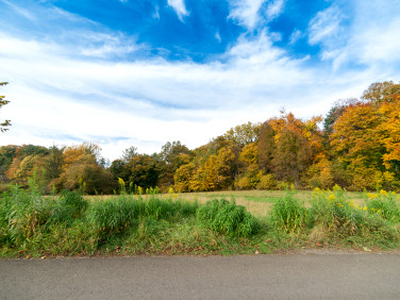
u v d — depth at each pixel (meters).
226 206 5.57
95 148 50.06
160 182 50.50
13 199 5.19
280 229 5.70
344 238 5.35
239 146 51.72
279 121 42.22
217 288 2.92
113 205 5.31
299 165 34.28
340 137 32.00
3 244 4.45
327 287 2.99
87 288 2.89
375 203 7.26
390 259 4.19
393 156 24.34
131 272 3.42
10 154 65.25
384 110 28.17
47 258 3.98
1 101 13.94
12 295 2.69
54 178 33.44
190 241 4.76
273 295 2.75
